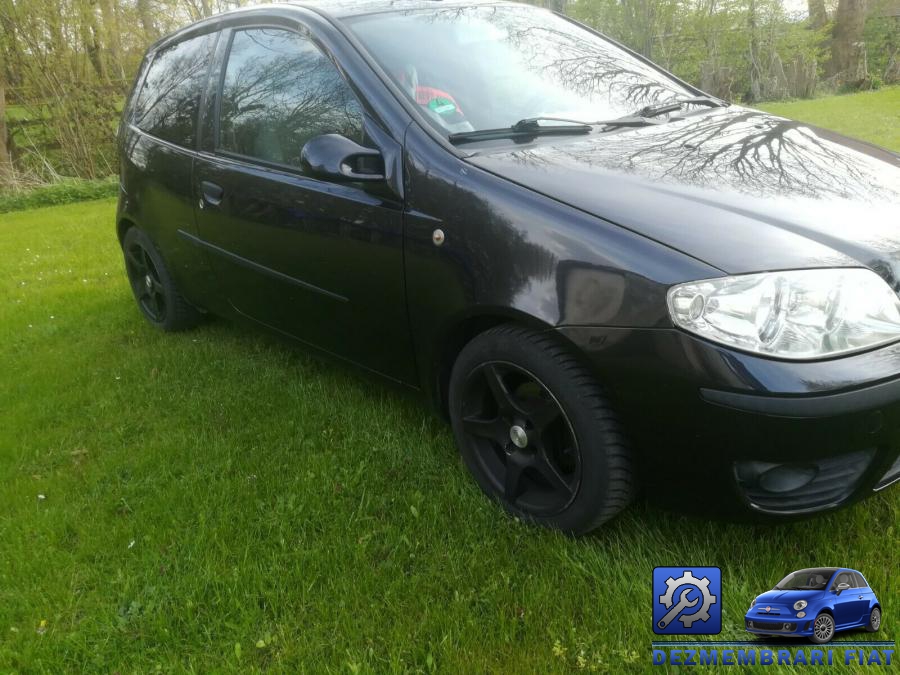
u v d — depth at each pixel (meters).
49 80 15.27
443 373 2.47
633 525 2.20
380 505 2.44
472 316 2.20
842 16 17.77
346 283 2.63
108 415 3.35
